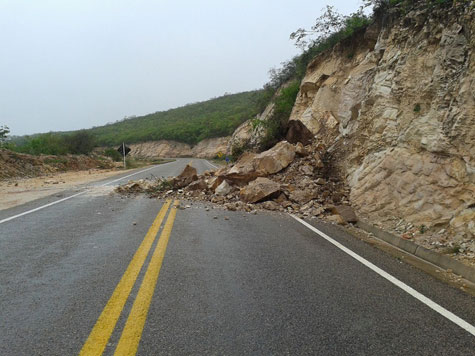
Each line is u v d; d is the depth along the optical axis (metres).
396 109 9.82
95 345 2.97
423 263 5.74
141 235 6.82
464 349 3.10
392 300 4.10
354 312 3.74
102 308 3.65
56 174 23.69
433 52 8.94
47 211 9.36
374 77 11.78
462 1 8.23
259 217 9.16
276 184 11.26
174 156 79.81
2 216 8.60
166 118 112.25
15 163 21.80
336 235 7.38
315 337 3.21
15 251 5.66
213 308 3.73
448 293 4.43
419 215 7.35
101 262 5.13
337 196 10.41
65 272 4.71
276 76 34.53
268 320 3.50
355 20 18.17
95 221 8.13
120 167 35.00
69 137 39.59
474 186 6.58
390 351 3.03
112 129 118.38
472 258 5.50
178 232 7.19
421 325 3.52
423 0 10.41
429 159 7.86
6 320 3.39
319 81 18.23
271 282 4.53
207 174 16.41
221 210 10.10
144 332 3.20
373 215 8.51
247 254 5.77
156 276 4.60
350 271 5.08
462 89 7.33
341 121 14.44
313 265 5.29
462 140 7.09
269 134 20.17
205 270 4.91
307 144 16.55
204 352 2.92
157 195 12.70
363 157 11.21
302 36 21.91
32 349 2.91
